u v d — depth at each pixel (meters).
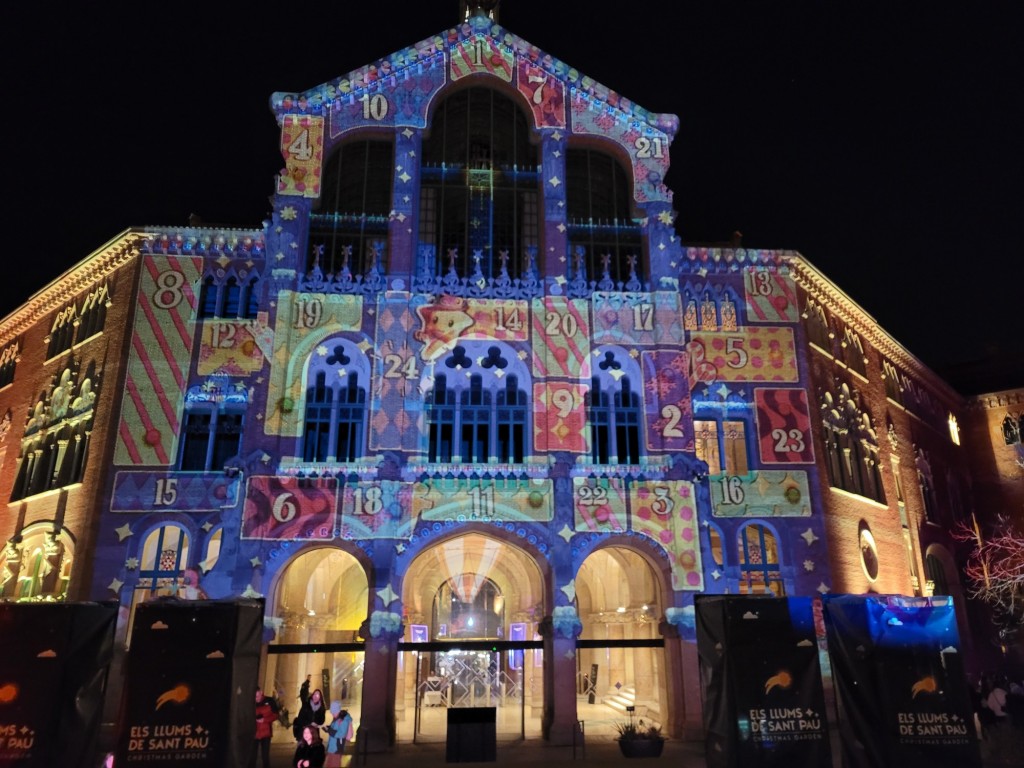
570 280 30.92
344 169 32.00
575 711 25.11
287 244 29.50
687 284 31.72
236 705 11.63
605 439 29.08
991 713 23.86
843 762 11.62
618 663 35.78
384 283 29.48
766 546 29.59
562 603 26.12
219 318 29.94
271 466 26.69
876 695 11.59
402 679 32.19
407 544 26.44
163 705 11.29
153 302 29.92
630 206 32.44
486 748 21.59
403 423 27.70
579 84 32.97
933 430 45.06
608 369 29.59
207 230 30.91
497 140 33.22
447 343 28.92
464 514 26.81
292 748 24.02
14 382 35.97
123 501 27.41
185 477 27.86
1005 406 49.66
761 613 11.92
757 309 31.72
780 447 30.03
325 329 28.75
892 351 41.38
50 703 10.93
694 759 22.19
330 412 28.31
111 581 26.53
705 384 30.48
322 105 31.61
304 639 31.94
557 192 31.22
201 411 29.09
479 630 34.59
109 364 29.44
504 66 32.91
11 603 11.23
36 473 31.34
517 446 28.78
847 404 34.12
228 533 25.91
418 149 31.44
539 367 28.81
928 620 11.96
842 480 32.22
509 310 29.55
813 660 11.79
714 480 29.42
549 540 26.80
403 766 21.59
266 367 27.94
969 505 47.62
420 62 32.50
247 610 12.13
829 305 35.09
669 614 26.52
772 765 11.30
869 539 32.34
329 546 26.27
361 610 34.91
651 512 27.45
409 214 30.31
